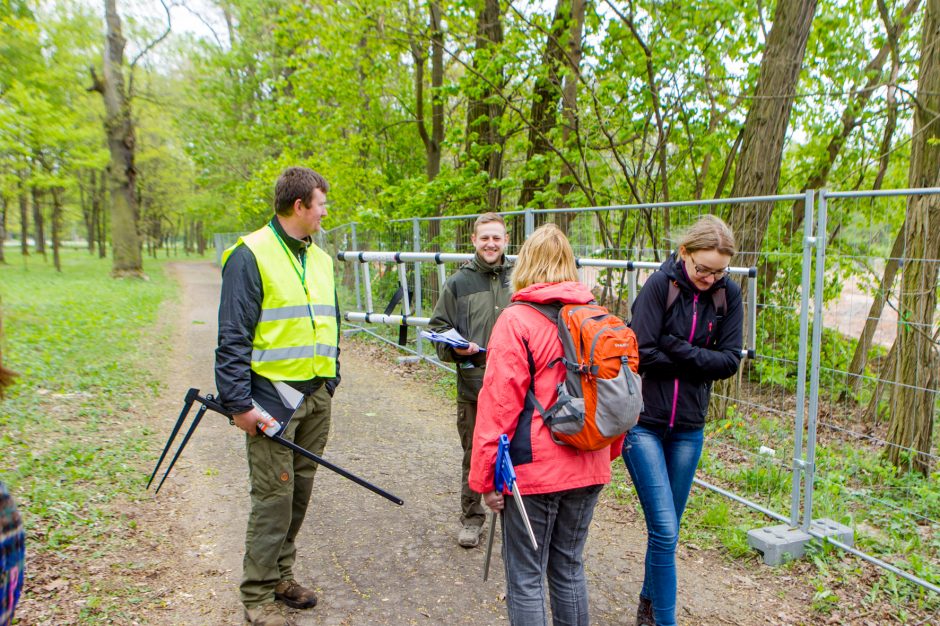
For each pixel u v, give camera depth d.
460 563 3.29
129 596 2.82
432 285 7.95
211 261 45.22
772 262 4.80
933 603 2.95
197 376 7.69
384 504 4.03
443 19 9.59
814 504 3.85
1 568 1.07
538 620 2.14
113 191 22.38
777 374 4.29
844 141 9.04
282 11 11.47
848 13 8.24
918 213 4.44
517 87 9.15
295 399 2.62
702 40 7.73
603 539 3.61
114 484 4.04
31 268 26.52
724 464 4.45
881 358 4.62
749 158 5.89
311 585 3.05
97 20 16.39
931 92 4.88
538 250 2.27
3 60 13.16
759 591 3.08
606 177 9.45
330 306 2.83
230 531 3.59
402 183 10.75
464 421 3.36
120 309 13.35
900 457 4.52
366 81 12.27
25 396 5.77
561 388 2.09
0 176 16.59
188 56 22.36
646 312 2.54
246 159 23.61
